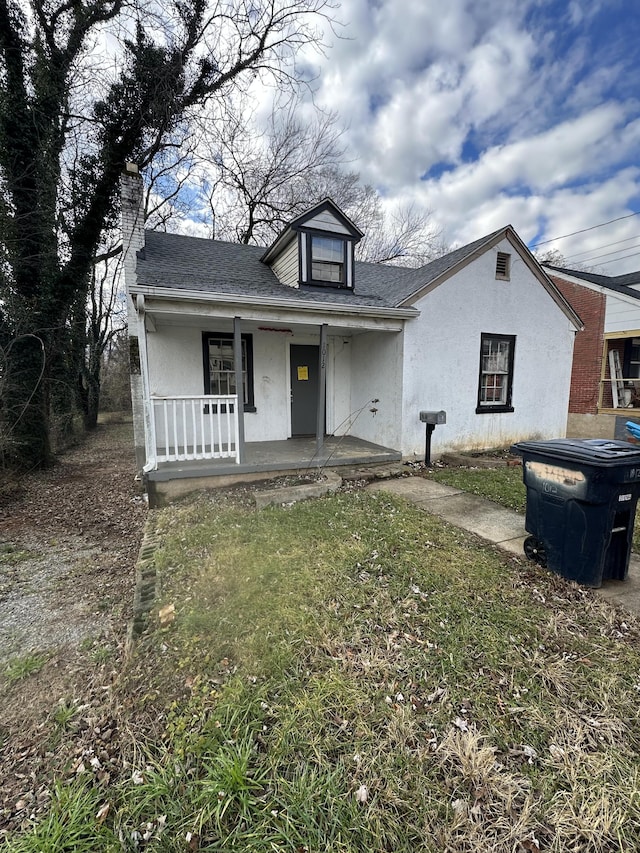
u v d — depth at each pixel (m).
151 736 1.89
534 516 3.42
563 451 3.07
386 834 1.41
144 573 3.34
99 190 9.66
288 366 8.19
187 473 5.59
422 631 2.52
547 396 8.91
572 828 1.42
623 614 2.73
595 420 12.46
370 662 2.25
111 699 2.23
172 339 6.96
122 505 6.36
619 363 12.47
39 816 1.60
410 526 4.23
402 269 10.42
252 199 16.50
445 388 7.62
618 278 15.00
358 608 2.75
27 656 2.73
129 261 6.40
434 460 7.64
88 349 17.67
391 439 7.50
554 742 1.76
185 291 5.18
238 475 5.86
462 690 2.05
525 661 2.25
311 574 3.18
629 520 3.09
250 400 7.85
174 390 7.05
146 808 1.55
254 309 5.79
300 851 1.36
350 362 8.98
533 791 1.55
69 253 9.85
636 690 2.05
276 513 4.64
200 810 1.51
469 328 7.75
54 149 9.48
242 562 3.38
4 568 4.16
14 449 8.61
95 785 1.70
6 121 8.41
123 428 19.62
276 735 1.80
